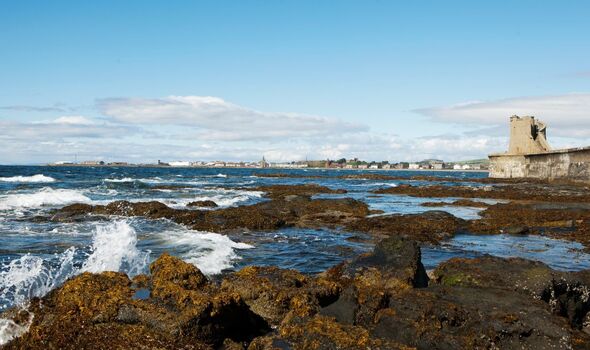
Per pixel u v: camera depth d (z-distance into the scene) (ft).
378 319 24.00
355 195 137.39
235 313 24.12
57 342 21.61
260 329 25.46
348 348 20.95
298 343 22.09
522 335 22.17
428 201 117.39
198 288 26.50
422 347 22.25
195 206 87.97
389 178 271.90
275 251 47.50
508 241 57.62
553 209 83.10
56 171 285.84
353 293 25.36
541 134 215.92
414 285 30.40
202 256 42.68
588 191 133.08
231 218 65.62
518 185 163.63
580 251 51.47
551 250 51.88
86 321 22.50
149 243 48.75
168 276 26.25
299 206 82.28
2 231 54.60
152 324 21.98
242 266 40.29
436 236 58.95
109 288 25.38
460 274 30.78
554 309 27.86
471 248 52.34
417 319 23.26
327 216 74.13
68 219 64.69
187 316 21.91
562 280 28.45
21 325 24.12
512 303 24.84
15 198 84.12
